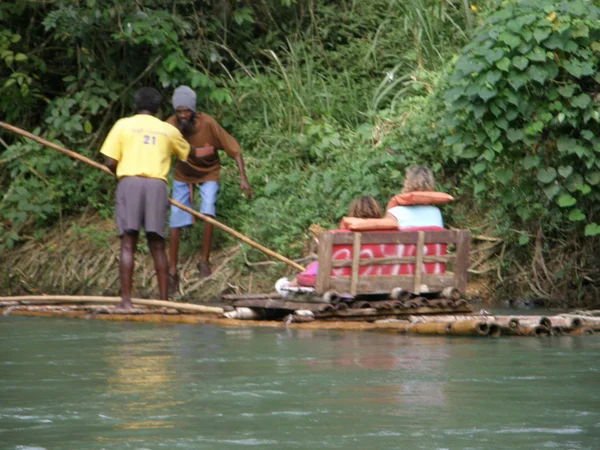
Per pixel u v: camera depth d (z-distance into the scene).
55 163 39.03
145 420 12.55
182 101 33.22
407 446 11.15
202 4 43.09
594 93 27.94
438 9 40.47
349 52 42.69
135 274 35.66
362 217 25.48
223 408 13.23
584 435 11.64
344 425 12.19
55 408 13.32
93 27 39.53
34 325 25.28
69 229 39.12
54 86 44.00
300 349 19.48
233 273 34.97
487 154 28.05
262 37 44.22
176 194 33.88
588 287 31.50
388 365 17.03
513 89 27.30
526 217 30.09
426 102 36.09
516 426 12.08
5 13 40.66
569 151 27.67
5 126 29.14
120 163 28.58
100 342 21.08
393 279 25.17
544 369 16.47
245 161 39.16
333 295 24.45
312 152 38.38
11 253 38.91
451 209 35.19
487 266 33.28
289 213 36.09
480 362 17.38
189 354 18.78
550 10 26.95
